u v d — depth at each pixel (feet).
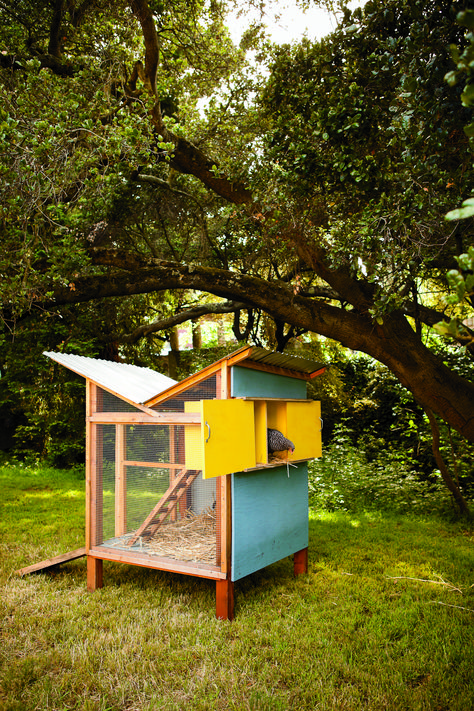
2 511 25.93
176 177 29.60
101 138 15.80
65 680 9.91
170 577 16.29
